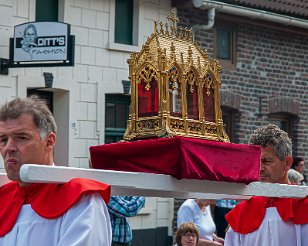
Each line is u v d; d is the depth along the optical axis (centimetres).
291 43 2945
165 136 716
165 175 680
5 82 2188
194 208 1677
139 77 743
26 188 649
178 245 1555
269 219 879
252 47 2817
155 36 746
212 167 712
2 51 2177
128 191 696
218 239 1716
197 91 750
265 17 2753
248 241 891
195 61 750
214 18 2659
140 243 2488
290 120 2977
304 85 2988
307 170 2998
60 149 2342
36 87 2262
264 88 2847
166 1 2580
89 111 2388
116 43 2453
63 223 620
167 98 724
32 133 629
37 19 2292
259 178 794
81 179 626
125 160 716
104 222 625
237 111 2764
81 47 2377
